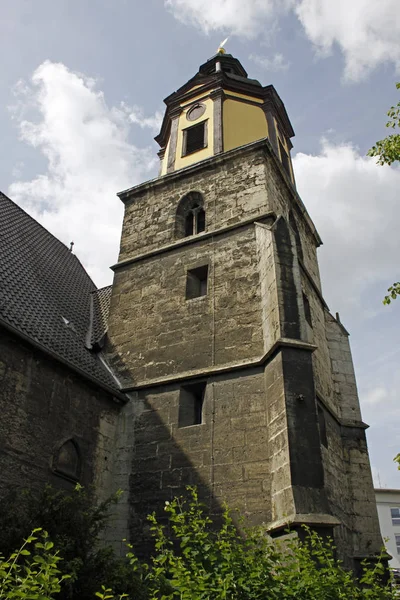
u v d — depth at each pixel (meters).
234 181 19.39
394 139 12.09
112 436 15.38
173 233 19.52
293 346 13.62
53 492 10.48
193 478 13.81
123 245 20.41
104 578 9.11
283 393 12.94
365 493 16.69
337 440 17.33
